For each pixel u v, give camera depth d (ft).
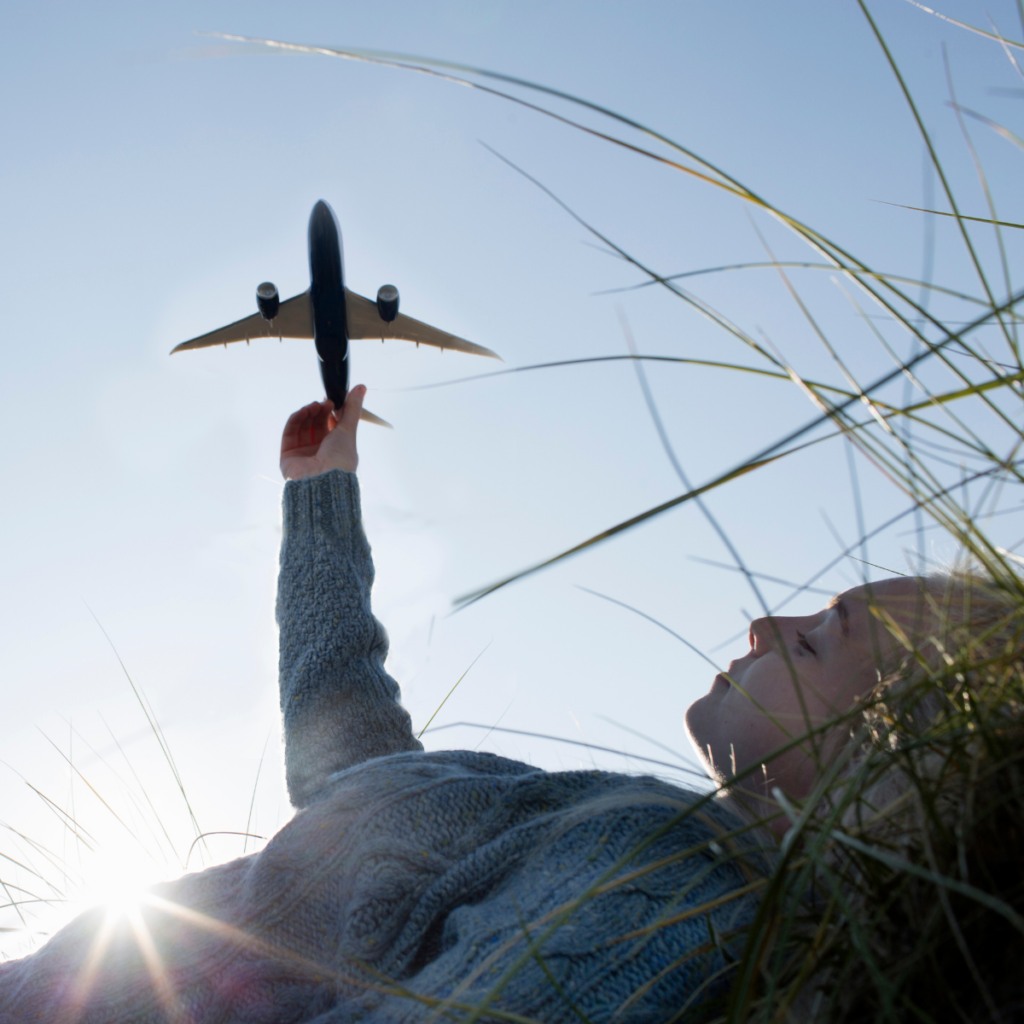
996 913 2.23
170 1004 3.65
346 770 4.66
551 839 3.66
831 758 3.55
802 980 2.26
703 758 4.73
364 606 6.28
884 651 4.07
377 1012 3.18
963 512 2.53
